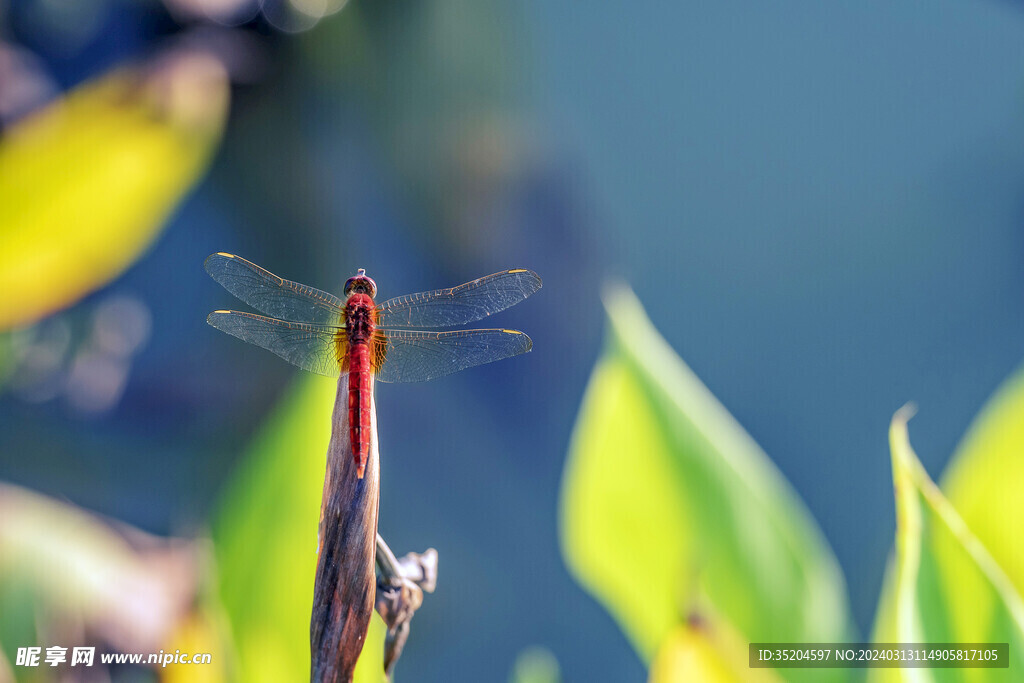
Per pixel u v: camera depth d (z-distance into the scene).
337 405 1.26
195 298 2.08
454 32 2.31
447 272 2.47
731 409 2.25
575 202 2.59
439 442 2.42
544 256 2.57
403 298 1.31
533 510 2.29
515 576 2.15
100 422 1.83
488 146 2.39
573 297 2.58
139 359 1.93
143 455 1.82
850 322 2.40
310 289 1.30
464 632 2.00
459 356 1.31
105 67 1.45
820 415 2.20
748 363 2.36
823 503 1.97
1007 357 2.27
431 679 1.87
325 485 1.25
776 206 2.59
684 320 2.48
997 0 2.49
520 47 2.49
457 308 1.31
